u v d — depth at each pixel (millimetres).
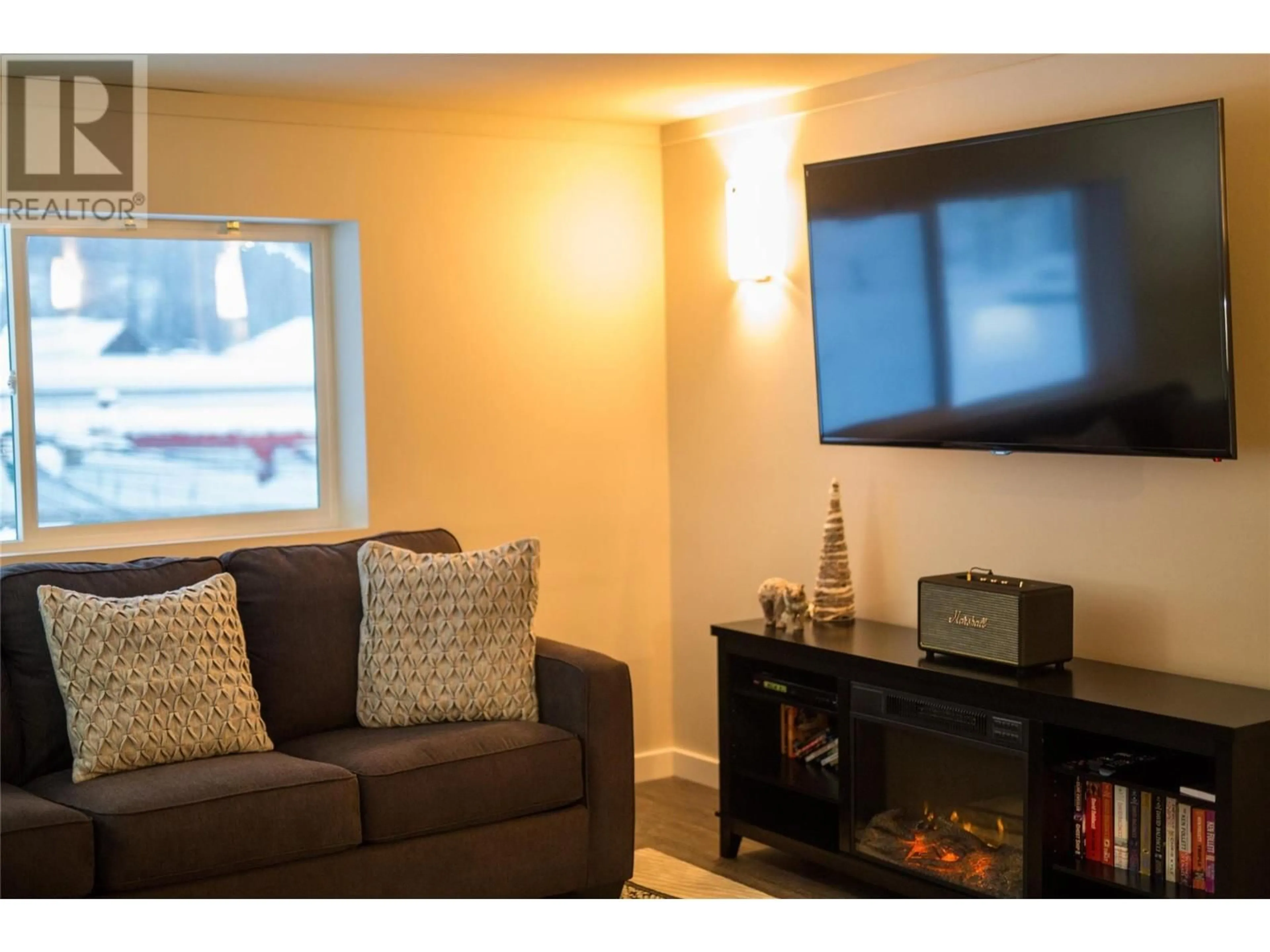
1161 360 3559
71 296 4434
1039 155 3742
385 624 4070
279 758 3650
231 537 4656
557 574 5188
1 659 3670
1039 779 3594
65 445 4441
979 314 3969
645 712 5426
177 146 4391
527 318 5070
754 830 4414
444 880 3680
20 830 3109
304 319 4840
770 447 4973
